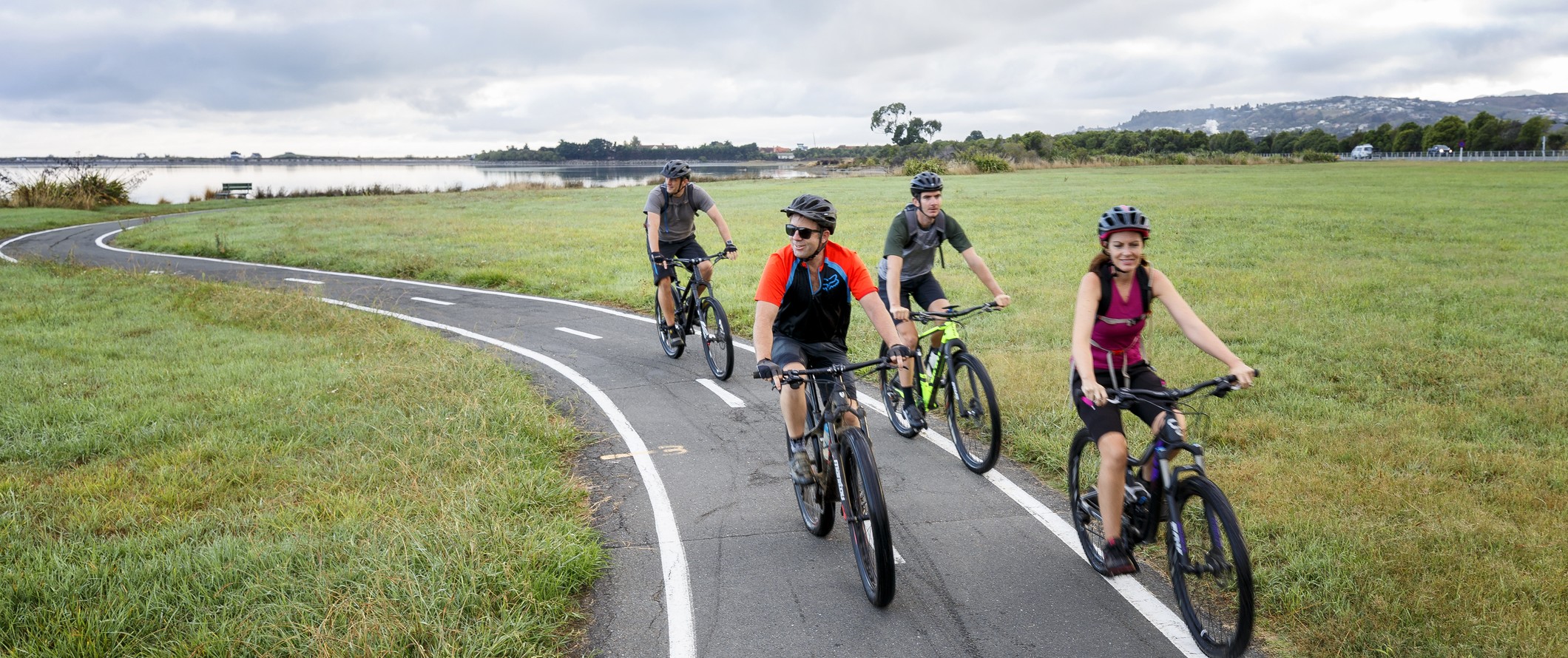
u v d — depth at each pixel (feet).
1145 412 11.96
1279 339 27.48
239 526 14.71
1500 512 14.73
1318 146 391.24
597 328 34.30
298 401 22.16
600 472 18.21
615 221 84.48
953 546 14.60
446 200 129.29
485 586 12.34
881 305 12.94
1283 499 15.23
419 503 15.35
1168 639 11.68
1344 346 26.37
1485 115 340.80
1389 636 11.12
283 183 234.79
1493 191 98.12
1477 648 10.82
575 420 21.84
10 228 84.23
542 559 13.26
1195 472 11.03
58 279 44.04
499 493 15.70
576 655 11.46
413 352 27.89
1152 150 317.83
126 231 77.66
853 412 13.01
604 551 14.40
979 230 64.75
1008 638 11.75
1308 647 11.19
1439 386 22.35
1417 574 12.60
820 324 13.58
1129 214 11.26
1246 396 21.76
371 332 31.12
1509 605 11.71
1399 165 216.74
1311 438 18.54
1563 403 20.33
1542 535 13.73
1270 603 12.09
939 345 19.51
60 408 21.27
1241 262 45.01
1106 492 11.87
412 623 11.33
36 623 11.53
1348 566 12.75
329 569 12.81
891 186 150.20
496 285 46.80
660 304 28.19
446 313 37.93
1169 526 11.46
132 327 32.22
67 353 27.61
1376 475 16.25
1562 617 11.41
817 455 13.94
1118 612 12.35
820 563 14.03
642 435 20.59
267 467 17.52
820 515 14.57
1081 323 11.47
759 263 49.39
